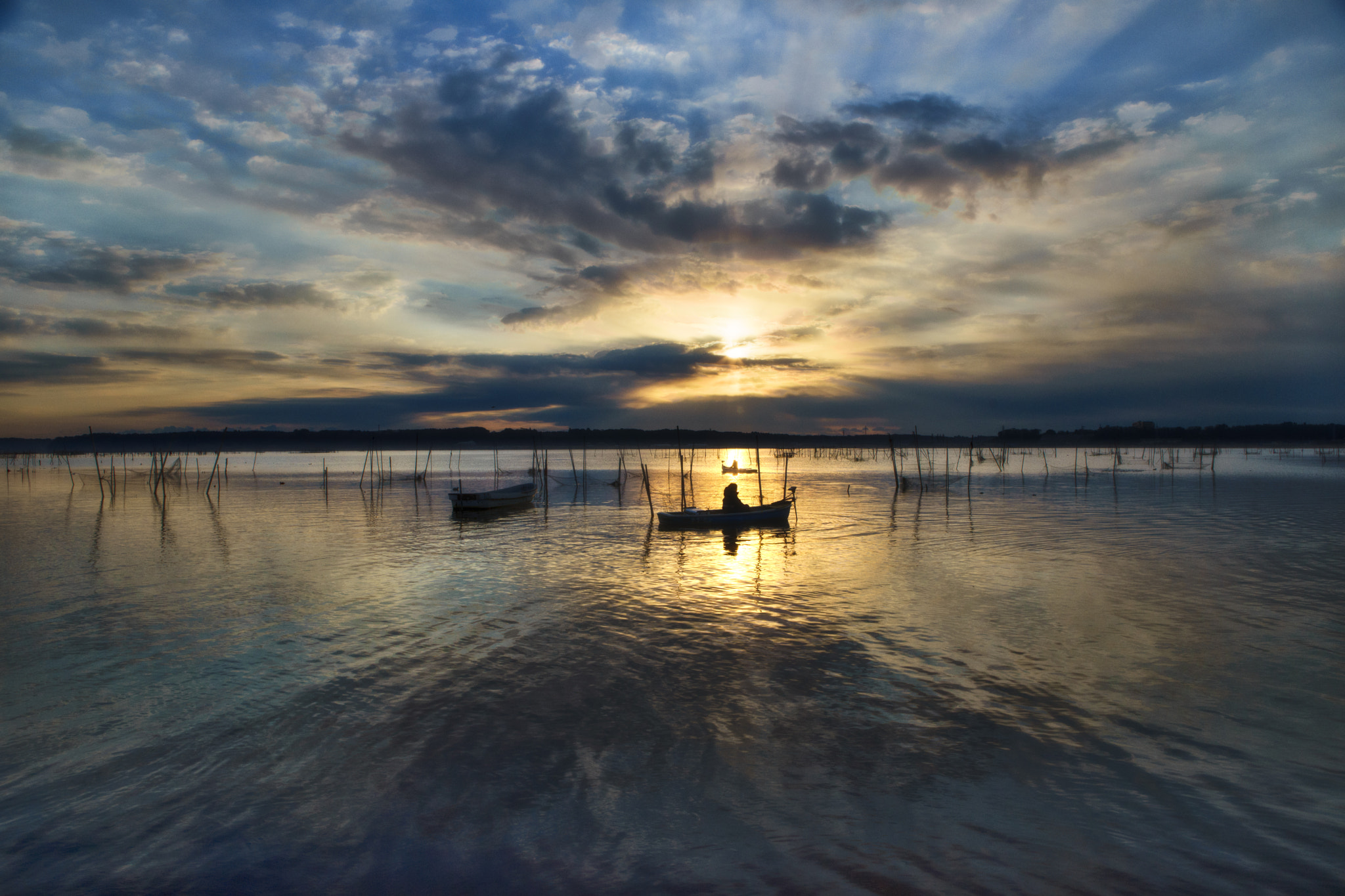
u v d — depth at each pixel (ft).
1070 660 35.27
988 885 17.67
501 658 36.58
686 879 18.12
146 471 288.10
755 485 192.54
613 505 136.87
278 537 86.02
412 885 18.11
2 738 27.22
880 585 54.29
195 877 18.62
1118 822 20.56
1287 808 21.26
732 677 33.35
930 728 27.35
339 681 33.17
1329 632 39.55
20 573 61.31
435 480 232.53
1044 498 137.28
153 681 33.37
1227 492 143.13
